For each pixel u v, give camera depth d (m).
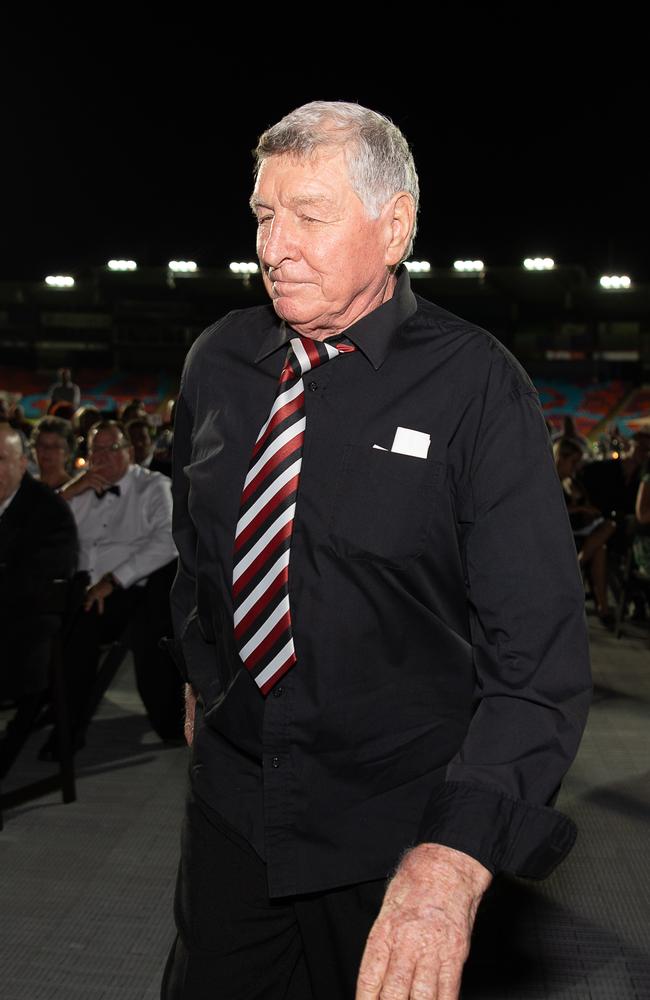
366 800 1.44
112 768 4.72
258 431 1.49
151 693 4.95
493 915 3.27
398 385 1.42
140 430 8.46
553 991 2.83
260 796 1.48
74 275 45.50
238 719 1.48
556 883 3.51
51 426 5.75
